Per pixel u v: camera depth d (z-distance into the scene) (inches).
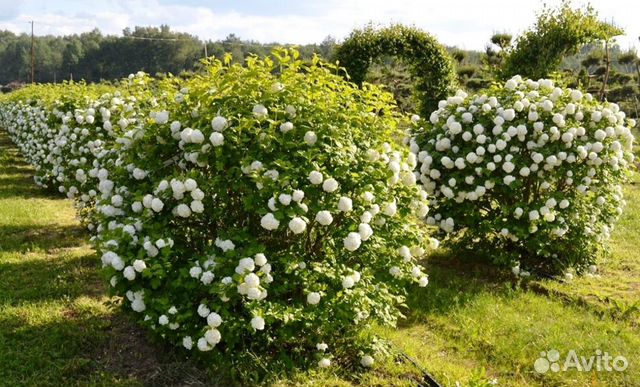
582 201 205.3
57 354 136.9
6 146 568.7
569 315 170.9
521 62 401.1
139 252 123.5
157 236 125.6
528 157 197.3
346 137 130.6
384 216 133.3
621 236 255.6
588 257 209.9
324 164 126.4
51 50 2566.4
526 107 195.3
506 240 212.2
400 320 169.8
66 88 346.0
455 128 194.1
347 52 414.9
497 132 190.4
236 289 119.5
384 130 142.3
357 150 131.1
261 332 131.5
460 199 200.2
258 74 130.3
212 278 121.0
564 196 200.4
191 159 126.5
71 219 270.8
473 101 205.9
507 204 203.3
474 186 198.5
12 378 126.7
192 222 135.9
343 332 139.1
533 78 388.2
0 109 760.3
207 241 137.7
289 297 135.9
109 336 147.0
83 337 144.9
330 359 135.5
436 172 197.8
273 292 127.9
